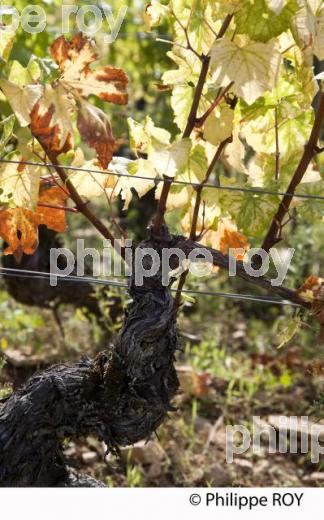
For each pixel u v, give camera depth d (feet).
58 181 6.32
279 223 6.24
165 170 5.70
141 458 10.32
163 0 6.69
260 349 14.55
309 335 13.42
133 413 6.18
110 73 5.56
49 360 12.29
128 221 14.99
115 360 6.04
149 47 15.26
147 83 15.94
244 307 16.05
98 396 6.21
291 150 6.63
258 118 6.52
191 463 10.59
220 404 12.20
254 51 5.40
